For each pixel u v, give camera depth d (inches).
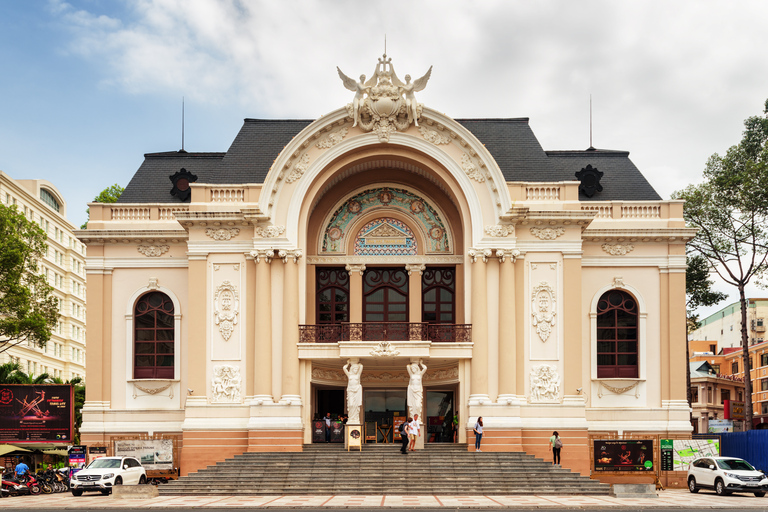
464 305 1469.0
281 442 1381.6
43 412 1498.5
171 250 1540.4
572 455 1393.9
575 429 1402.6
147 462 1472.7
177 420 1494.8
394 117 1457.9
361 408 1530.5
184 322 1523.1
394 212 1571.1
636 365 1523.1
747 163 1873.8
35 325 1700.3
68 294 3474.4
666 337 1519.4
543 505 1034.1
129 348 1517.0
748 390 1863.9
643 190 1621.6
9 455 1734.7
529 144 1611.7
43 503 1109.1
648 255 1539.1
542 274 1455.5
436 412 1556.3
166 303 1537.9
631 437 1488.7
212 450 1403.8
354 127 1462.8
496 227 1437.0
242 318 1448.1
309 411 1433.3
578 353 1430.9
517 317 1441.9
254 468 1288.1
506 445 1373.0
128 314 1526.8
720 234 1955.0
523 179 1553.9
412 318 1537.9
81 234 1526.8
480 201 1449.3
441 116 1446.9
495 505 1035.3
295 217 1448.1
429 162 1472.7
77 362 3570.4
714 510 975.0
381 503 1064.2
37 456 1859.0
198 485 1238.9
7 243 1653.5
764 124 1971.0
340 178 1547.7
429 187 1565.0
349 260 1550.2
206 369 1435.8
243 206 1466.5
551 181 1540.4
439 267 1566.2
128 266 1537.9
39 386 1503.4
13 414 1496.1
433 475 1254.9
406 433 1330.0
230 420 1417.3
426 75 1448.1
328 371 1502.2
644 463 1349.7
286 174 1456.7
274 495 1218.0
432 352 1427.2
